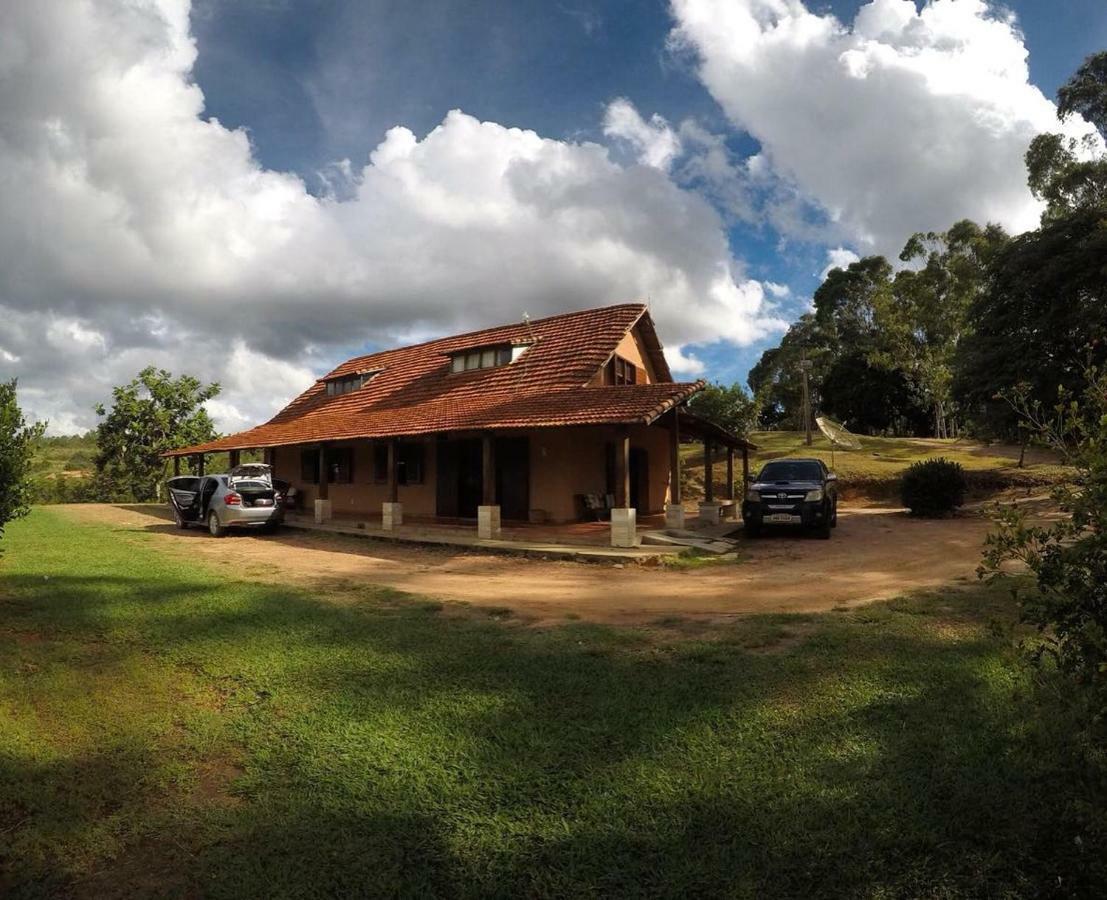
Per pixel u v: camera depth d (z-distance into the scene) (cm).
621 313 2027
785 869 296
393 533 1678
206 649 622
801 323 6550
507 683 523
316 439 2006
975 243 3628
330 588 980
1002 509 327
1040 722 409
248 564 1262
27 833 334
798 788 356
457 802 355
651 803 348
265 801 360
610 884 291
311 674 553
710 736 420
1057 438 326
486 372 2116
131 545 1506
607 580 1091
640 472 2134
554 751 407
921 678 501
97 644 645
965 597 796
